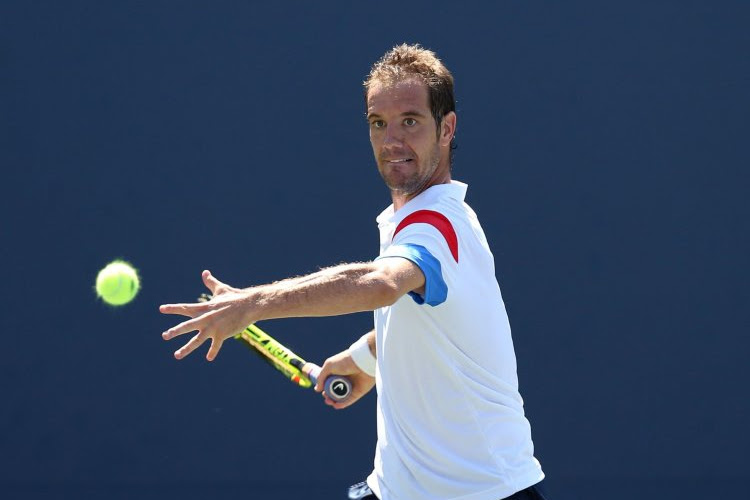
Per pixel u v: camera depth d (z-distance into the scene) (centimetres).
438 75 1005
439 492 984
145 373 2348
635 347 2319
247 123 2377
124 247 2367
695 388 2308
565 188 2338
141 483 2333
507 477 980
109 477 2334
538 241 2336
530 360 2323
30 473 2338
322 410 2338
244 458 2334
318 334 2344
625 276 2325
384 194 2358
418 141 991
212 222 2364
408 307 955
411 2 2361
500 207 2342
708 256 2317
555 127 2344
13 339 2359
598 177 2336
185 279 2355
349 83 2369
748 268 2308
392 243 932
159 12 2388
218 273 2355
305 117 2372
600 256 2330
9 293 2366
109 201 2373
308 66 2377
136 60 2388
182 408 2344
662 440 2305
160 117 2378
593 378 2319
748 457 2289
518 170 2342
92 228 2370
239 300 819
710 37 2325
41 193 2377
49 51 2391
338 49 2372
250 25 2380
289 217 2361
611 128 2336
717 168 2322
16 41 2389
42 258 2370
